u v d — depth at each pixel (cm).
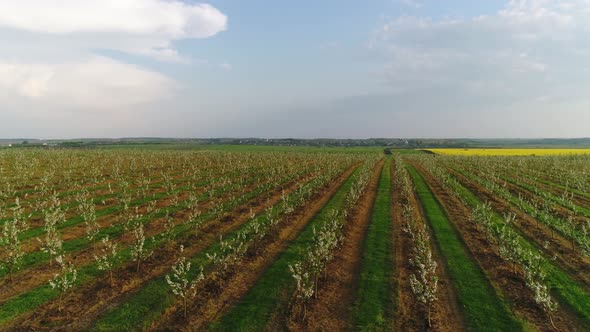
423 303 1512
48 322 1320
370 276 1780
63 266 1455
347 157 9219
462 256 2055
